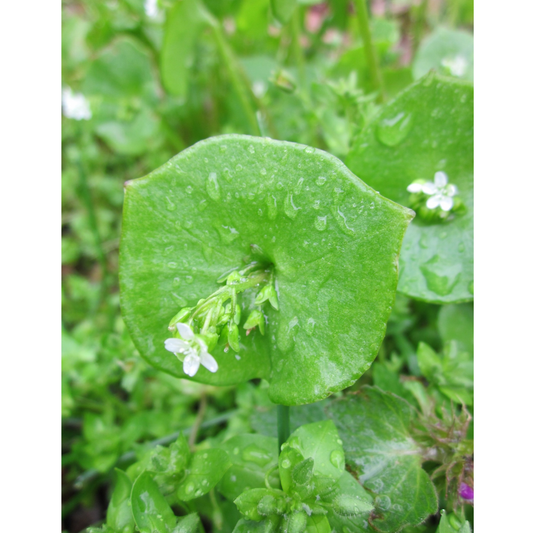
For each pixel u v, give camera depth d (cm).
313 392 8
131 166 22
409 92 10
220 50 16
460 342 12
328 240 8
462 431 10
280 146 8
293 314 9
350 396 10
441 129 11
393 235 8
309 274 9
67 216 20
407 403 10
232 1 20
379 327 8
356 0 13
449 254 11
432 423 10
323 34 21
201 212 9
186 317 8
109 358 13
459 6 21
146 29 21
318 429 9
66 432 15
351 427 10
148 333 9
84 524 14
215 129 21
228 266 9
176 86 17
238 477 9
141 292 9
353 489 9
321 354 9
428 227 11
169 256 9
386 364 13
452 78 10
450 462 10
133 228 9
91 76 19
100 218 20
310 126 16
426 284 11
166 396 15
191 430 13
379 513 9
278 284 9
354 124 13
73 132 20
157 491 9
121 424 15
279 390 9
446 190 10
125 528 9
